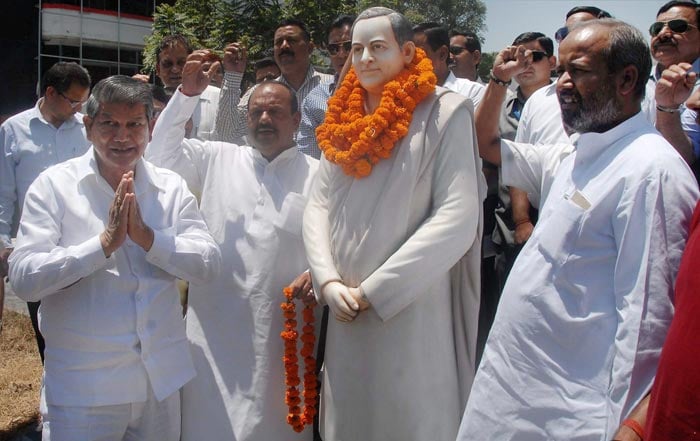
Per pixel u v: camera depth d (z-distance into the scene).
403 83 2.83
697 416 1.70
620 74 2.10
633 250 1.99
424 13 22.91
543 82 4.25
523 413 2.21
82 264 2.68
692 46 3.22
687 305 1.74
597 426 2.06
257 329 3.29
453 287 2.99
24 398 4.72
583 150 2.19
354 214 2.84
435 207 2.81
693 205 1.98
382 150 2.80
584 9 3.78
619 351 1.99
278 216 3.31
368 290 2.72
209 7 11.36
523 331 2.22
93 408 2.80
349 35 4.50
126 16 21.05
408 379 2.81
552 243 2.17
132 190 2.71
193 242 2.98
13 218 4.54
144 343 2.86
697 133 2.86
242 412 3.28
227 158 3.52
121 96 2.78
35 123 4.45
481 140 2.91
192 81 3.31
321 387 3.14
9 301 7.07
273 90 3.38
